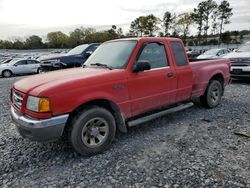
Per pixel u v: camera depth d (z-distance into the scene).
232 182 2.90
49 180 3.08
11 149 3.95
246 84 9.48
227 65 6.36
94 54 4.79
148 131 4.59
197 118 5.28
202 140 4.12
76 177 3.12
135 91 4.01
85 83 3.43
